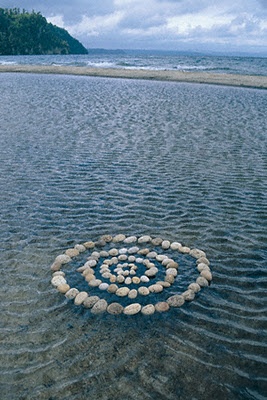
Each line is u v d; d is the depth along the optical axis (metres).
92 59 102.12
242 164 11.45
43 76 44.66
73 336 4.27
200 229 7.09
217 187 9.38
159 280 5.44
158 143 13.88
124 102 24.39
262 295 5.10
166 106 23.05
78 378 3.68
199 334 4.31
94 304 4.80
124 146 13.32
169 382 3.63
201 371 3.77
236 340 4.22
